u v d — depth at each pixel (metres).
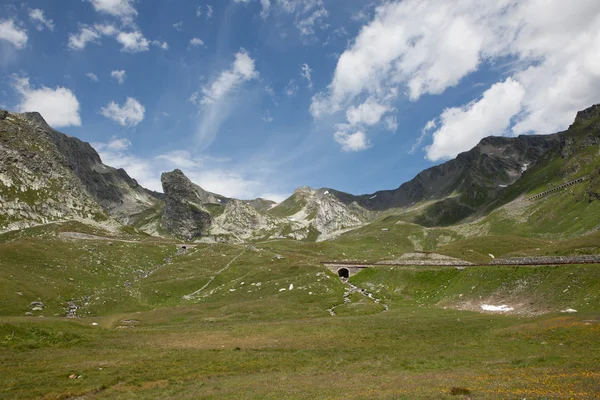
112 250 187.12
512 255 139.25
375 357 48.09
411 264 134.38
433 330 63.91
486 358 42.06
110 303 116.31
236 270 158.25
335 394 30.06
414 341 56.94
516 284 87.38
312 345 57.81
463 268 115.75
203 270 162.25
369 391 29.92
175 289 136.25
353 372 40.47
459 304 93.00
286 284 129.25
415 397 26.66
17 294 106.69
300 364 46.78
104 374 42.38
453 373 35.41
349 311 96.88
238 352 54.25
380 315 88.38
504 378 30.77
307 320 85.38
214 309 106.62
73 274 142.88
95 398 34.38
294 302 108.75
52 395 34.78
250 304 107.38
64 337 62.56
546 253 126.81
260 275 142.50
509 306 80.38
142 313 103.31
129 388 37.28
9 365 45.56
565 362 35.62
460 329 63.22
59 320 76.69
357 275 144.62
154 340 65.38
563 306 69.38
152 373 43.09
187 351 55.47
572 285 73.94
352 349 53.75
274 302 108.06
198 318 95.38
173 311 104.00
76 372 42.81
